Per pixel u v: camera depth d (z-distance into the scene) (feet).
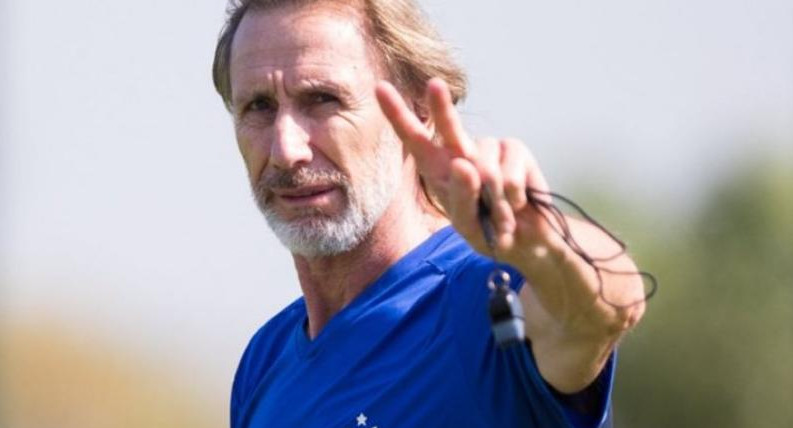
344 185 41.93
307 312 44.42
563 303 34.32
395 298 41.39
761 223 151.12
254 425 43.93
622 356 146.82
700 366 147.33
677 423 146.92
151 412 186.09
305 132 41.86
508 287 34.91
